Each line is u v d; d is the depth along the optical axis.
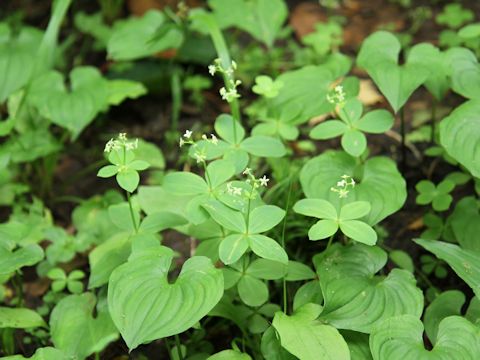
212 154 0.57
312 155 0.73
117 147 0.53
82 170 0.75
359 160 0.60
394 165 0.59
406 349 0.49
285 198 0.64
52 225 0.67
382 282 0.53
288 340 0.50
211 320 0.60
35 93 0.69
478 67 0.63
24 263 0.53
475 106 0.58
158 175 0.72
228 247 0.51
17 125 0.72
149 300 0.49
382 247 0.64
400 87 0.59
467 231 0.59
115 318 0.49
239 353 0.53
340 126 0.58
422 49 0.62
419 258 0.64
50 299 0.62
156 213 0.58
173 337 0.59
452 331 0.49
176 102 0.76
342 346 0.50
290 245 0.64
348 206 0.53
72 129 0.68
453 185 0.62
